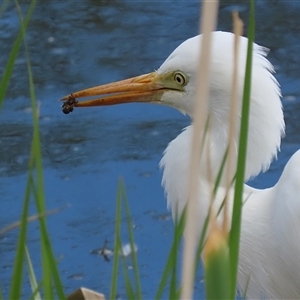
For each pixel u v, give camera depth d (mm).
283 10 15172
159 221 10219
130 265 9438
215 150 6383
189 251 2963
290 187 6172
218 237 2838
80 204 10562
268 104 6281
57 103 12516
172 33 14445
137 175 11039
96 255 9656
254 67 6270
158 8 15406
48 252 3865
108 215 10352
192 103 6750
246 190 6648
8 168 11203
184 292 2967
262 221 6426
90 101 7102
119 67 13406
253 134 6332
